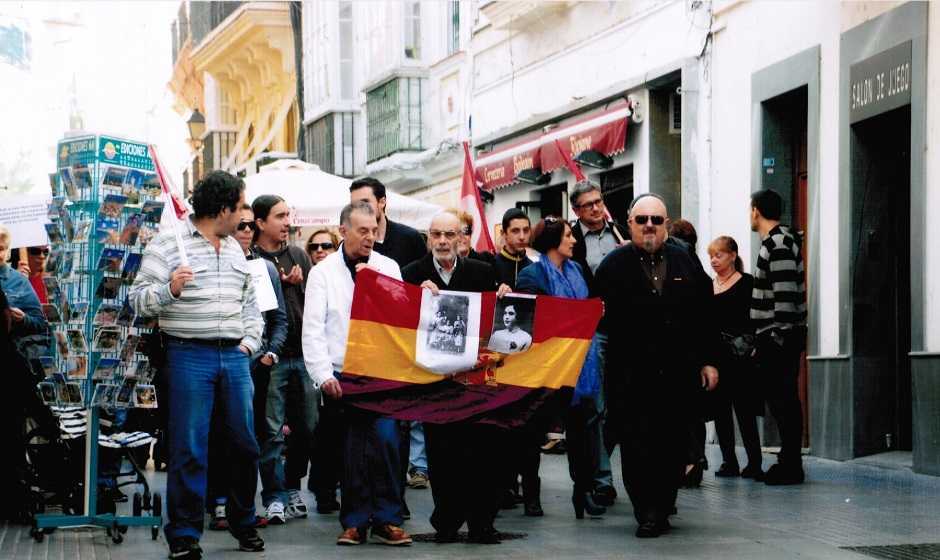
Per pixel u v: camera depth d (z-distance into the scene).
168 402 8.65
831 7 14.97
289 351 10.76
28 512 10.70
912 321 13.28
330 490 11.09
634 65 19.95
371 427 9.31
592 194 11.83
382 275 9.41
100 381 9.38
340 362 9.53
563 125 21.80
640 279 9.61
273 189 17.98
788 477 12.38
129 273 9.34
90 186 9.27
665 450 9.55
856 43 14.41
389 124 30.02
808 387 15.77
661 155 19.62
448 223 9.85
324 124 35.53
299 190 17.98
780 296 12.28
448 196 28.42
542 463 14.91
